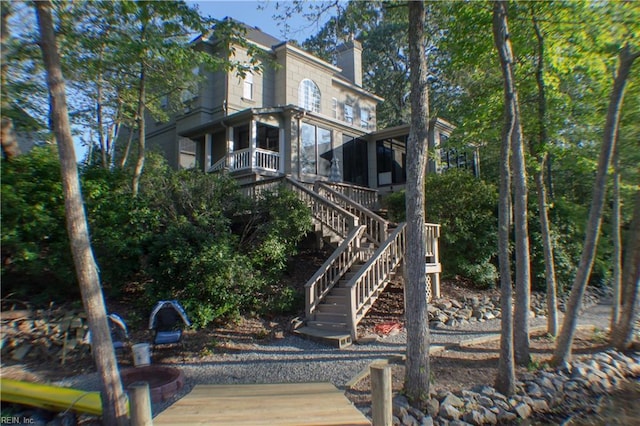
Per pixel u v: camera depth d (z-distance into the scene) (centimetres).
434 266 1103
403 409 542
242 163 1753
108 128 1664
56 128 468
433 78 1712
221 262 880
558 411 634
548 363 762
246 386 550
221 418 427
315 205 1262
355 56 2731
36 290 852
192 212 1027
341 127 2091
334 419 424
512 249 1359
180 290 880
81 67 1070
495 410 586
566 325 757
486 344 850
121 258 888
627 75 771
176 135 2216
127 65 1141
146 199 999
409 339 581
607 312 1263
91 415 499
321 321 922
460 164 2086
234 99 2002
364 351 786
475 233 1334
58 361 685
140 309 876
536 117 1040
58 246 801
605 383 727
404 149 2252
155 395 566
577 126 1146
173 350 771
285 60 2162
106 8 991
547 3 859
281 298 989
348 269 1072
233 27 886
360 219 1227
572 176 1897
